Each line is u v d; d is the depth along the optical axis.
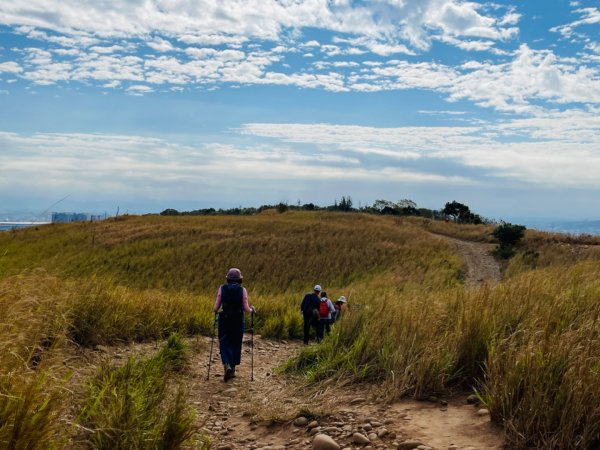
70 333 7.40
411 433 4.06
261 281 41.69
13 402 3.13
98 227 64.44
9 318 4.57
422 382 5.00
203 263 46.47
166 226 64.44
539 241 53.50
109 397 4.11
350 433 4.28
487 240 62.53
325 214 90.00
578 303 6.36
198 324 11.41
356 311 7.50
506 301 6.34
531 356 4.00
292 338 13.49
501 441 3.65
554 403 3.53
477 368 5.17
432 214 107.81
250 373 8.01
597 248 46.81
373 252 50.88
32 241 54.88
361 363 5.99
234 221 71.44
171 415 4.02
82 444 3.70
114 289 10.54
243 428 5.04
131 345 8.56
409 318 6.27
